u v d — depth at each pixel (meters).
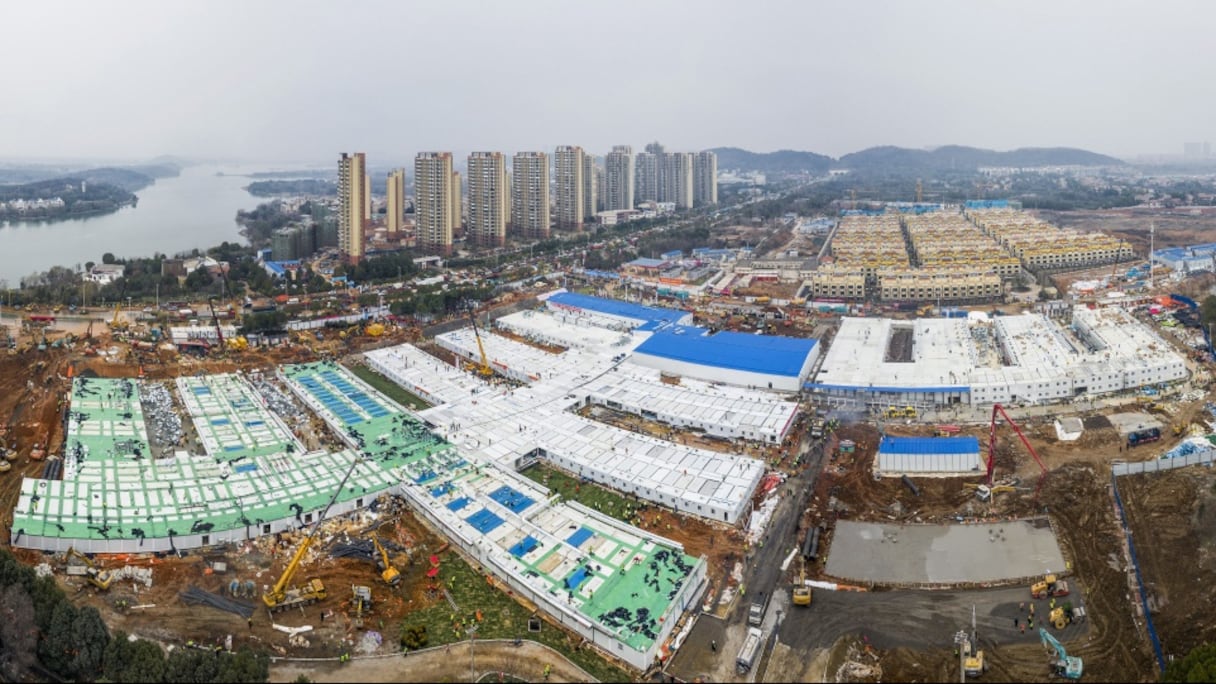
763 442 181.38
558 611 117.31
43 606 107.06
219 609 119.12
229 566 130.75
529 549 133.38
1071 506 146.38
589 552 132.62
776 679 106.06
